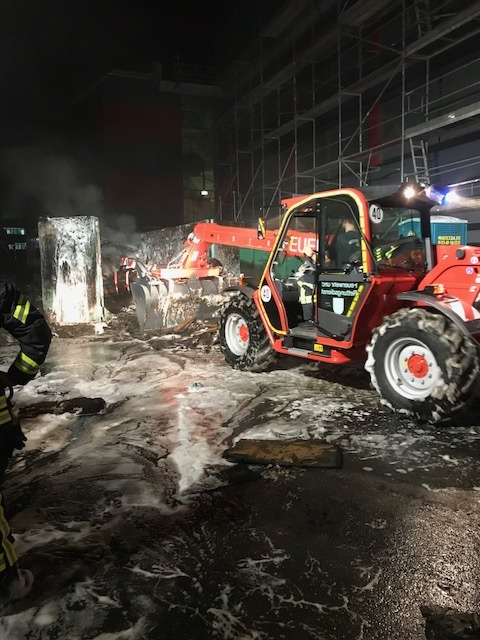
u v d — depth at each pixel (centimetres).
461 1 1238
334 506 309
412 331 435
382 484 334
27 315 233
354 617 218
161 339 878
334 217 522
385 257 512
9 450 233
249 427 445
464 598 227
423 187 495
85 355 770
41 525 296
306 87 1917
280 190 2075
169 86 2547
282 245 634
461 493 319
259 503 316
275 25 1936
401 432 424
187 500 321
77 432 448
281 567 253
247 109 2355
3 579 228
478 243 1234
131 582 244
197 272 1027
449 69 1302
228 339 670
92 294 1043
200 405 510
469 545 266
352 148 1694
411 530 280
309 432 429
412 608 222
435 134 1285
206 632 212
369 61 1546
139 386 587
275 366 672
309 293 598
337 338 518
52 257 1046
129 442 418
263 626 214
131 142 2555
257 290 612
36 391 575
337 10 1653
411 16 1380
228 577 246
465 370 410
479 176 1227
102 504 319
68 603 231
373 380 469
